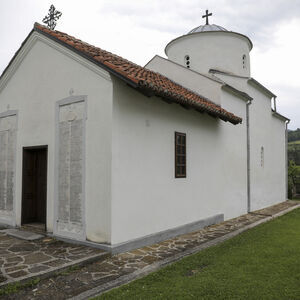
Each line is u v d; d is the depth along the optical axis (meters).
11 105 8.45
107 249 5.80
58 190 6.89
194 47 12.09
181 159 8.05
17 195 8.02
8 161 8.42
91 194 6.21
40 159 8.05
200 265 5.38
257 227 8.84
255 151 12.51
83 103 6.50
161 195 7.24
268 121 14.16
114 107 6.01
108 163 5.96
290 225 9.14
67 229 6.61
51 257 5.43
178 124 7.96
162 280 4.63
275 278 4.75
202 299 4.01
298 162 30.61
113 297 4.04
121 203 6.10
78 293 4.14
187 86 10.48
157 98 7.23
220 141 9.92
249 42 13.16
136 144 6.54
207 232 8.15
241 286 4.43
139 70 7.89
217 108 8.42
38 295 4.07
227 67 11.98
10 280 4.33
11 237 6.92
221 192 9.84
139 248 6.39
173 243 6.91
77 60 6.58
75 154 6.59
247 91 11.60
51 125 7.18
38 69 7.64
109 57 7.20
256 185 12.51
